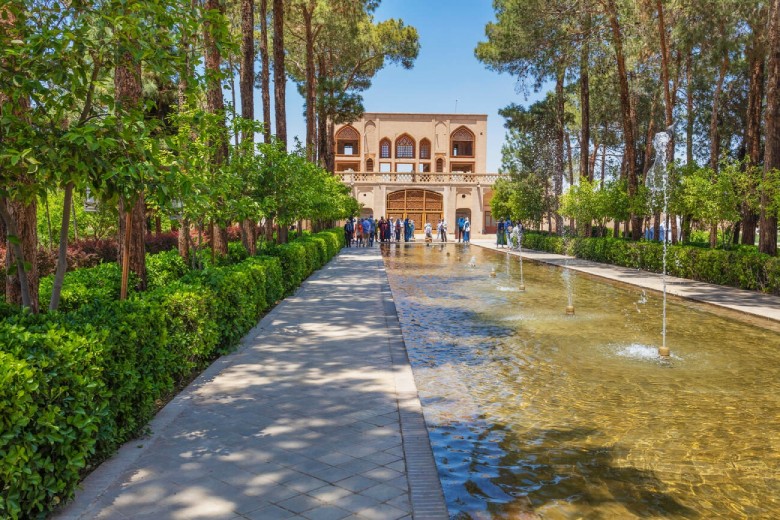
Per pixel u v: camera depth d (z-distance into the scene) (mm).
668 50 20531
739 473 3789
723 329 8789
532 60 22766
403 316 9977
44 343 3152
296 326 8328
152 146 4105
